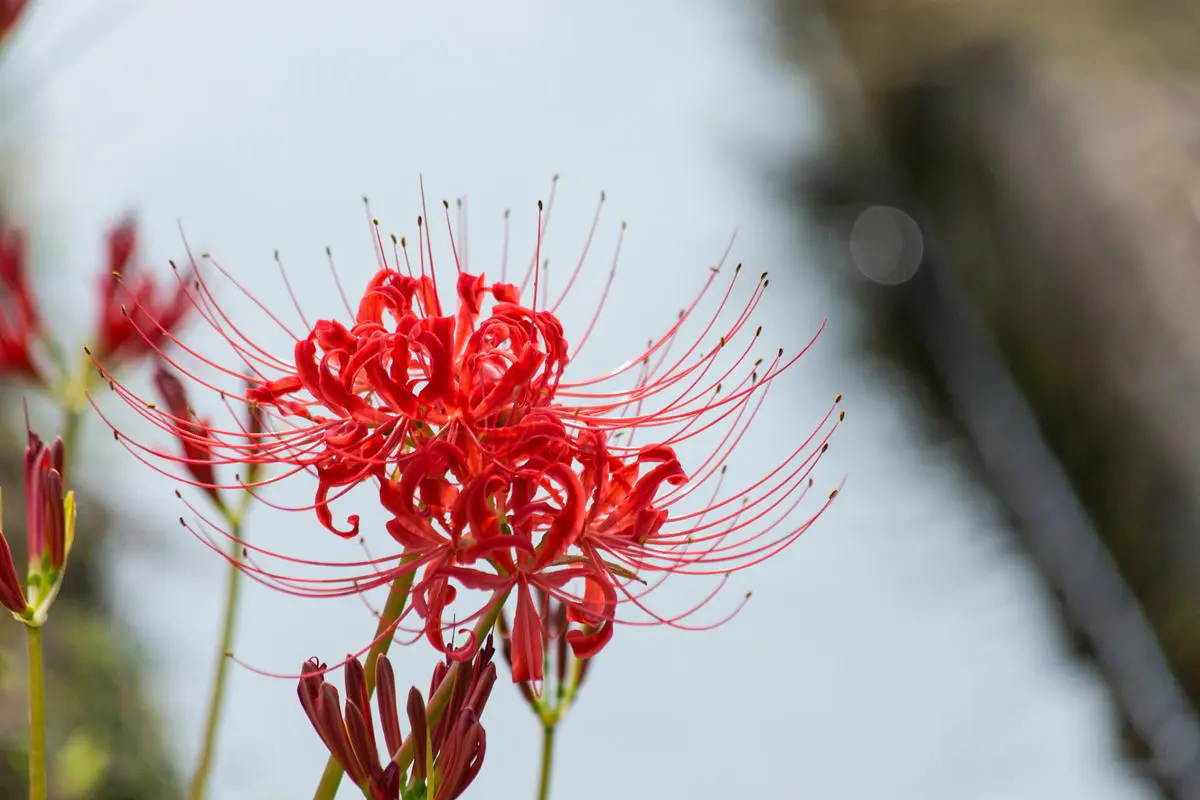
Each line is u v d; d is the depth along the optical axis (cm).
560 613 106
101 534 189
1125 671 170
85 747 136
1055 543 185
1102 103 196
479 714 98
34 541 102
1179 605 161
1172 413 166
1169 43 201
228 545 161
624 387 108
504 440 98
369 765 97
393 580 98
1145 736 164
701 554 100
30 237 195
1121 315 179
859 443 207
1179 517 164
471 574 97
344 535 99
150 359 120
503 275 104
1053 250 193
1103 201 187
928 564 194
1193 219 176
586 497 98
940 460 204
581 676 107
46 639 165
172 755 164
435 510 98
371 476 99
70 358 142
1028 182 202
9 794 138
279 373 102
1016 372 199
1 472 176
